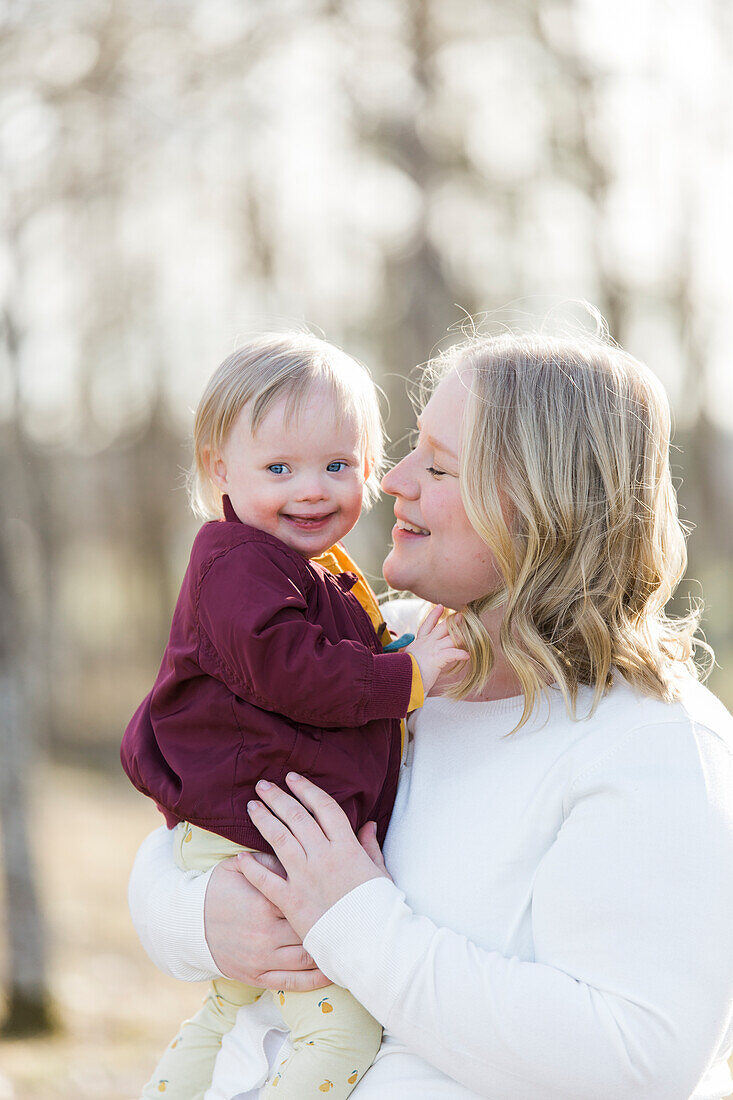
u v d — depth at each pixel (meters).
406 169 10.04
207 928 1.81
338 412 1.97
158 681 2.01
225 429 2.00
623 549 1.75
